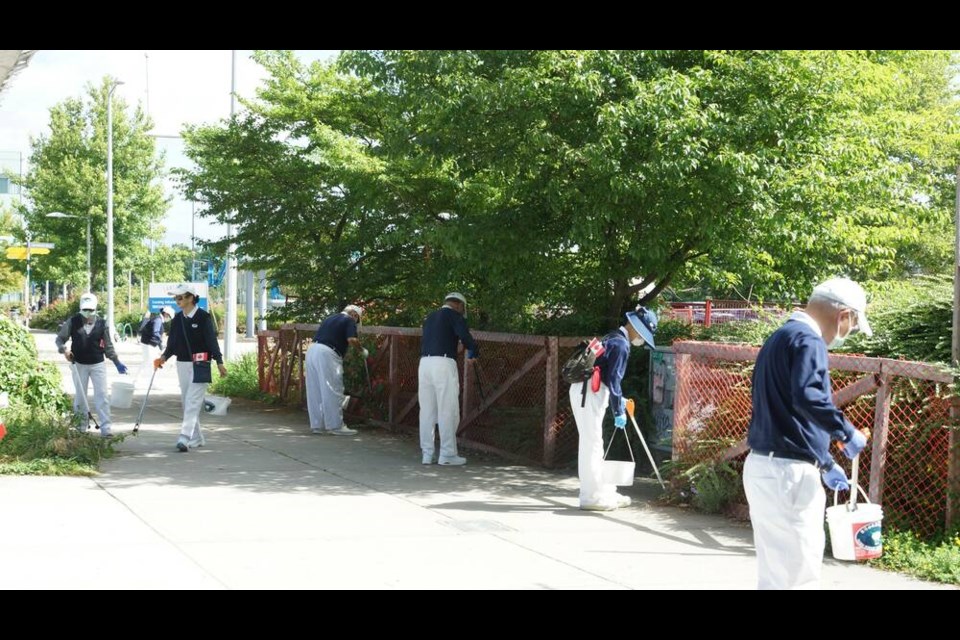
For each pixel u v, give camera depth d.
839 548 4.64
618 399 8.06
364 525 7.33
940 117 14.73
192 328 11.36
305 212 15.99
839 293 4.34
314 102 15.42
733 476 8.04
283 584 5.59
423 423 10.75
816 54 9.41
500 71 10.25
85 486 8.79
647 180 9.22
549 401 10.45
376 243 15.20
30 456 9.68
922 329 7.79
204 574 5.77
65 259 47.94
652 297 11.59
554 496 8.84
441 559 6.30
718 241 9.77
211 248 16.98
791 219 9.40
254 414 15.68
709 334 10.75
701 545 6.84
